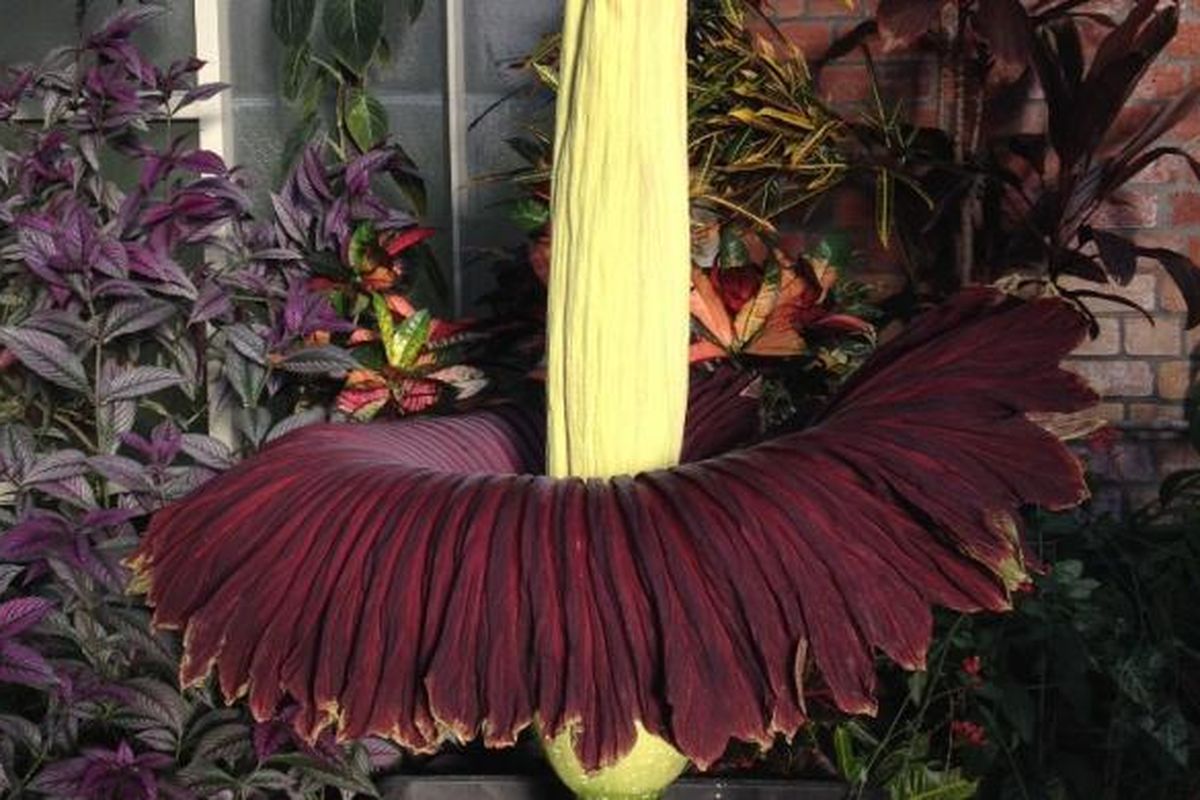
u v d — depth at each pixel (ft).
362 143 11.54
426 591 3.57
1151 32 10.18
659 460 4.05
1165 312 11.87
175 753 7.73
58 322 8.02
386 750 7.98
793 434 4.05
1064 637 9.70
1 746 7.54
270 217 11.91
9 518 7.86
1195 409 11.55
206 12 11.67
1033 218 10.73
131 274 8.41
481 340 8.86
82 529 7.51
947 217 11.13
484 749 8.52
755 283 8.30
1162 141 11.73
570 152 3.98
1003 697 9.46
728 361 8.26
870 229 11.68
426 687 3.42
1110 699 10.60
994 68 11.62
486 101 11.84
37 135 8.86
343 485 3.84
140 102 8.80
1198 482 11.26
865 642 3.53
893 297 11.00
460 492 3.78
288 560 3.69
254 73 11.86
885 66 11.71
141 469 7.89
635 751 4.06
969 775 9.59
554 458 4.11
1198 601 10.69
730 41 10.36
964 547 3.60
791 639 3.50
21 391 8.87
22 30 11.61
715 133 10.31
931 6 9.82
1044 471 3.75
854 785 8.16
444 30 11.76
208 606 3.65
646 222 3.93
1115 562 10.89
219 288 8.26
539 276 8.61
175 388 10.51
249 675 3.55
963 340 4.18
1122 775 10.27
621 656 3.46
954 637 9.55
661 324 4.00
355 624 3.56
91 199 8.97
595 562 3.57
